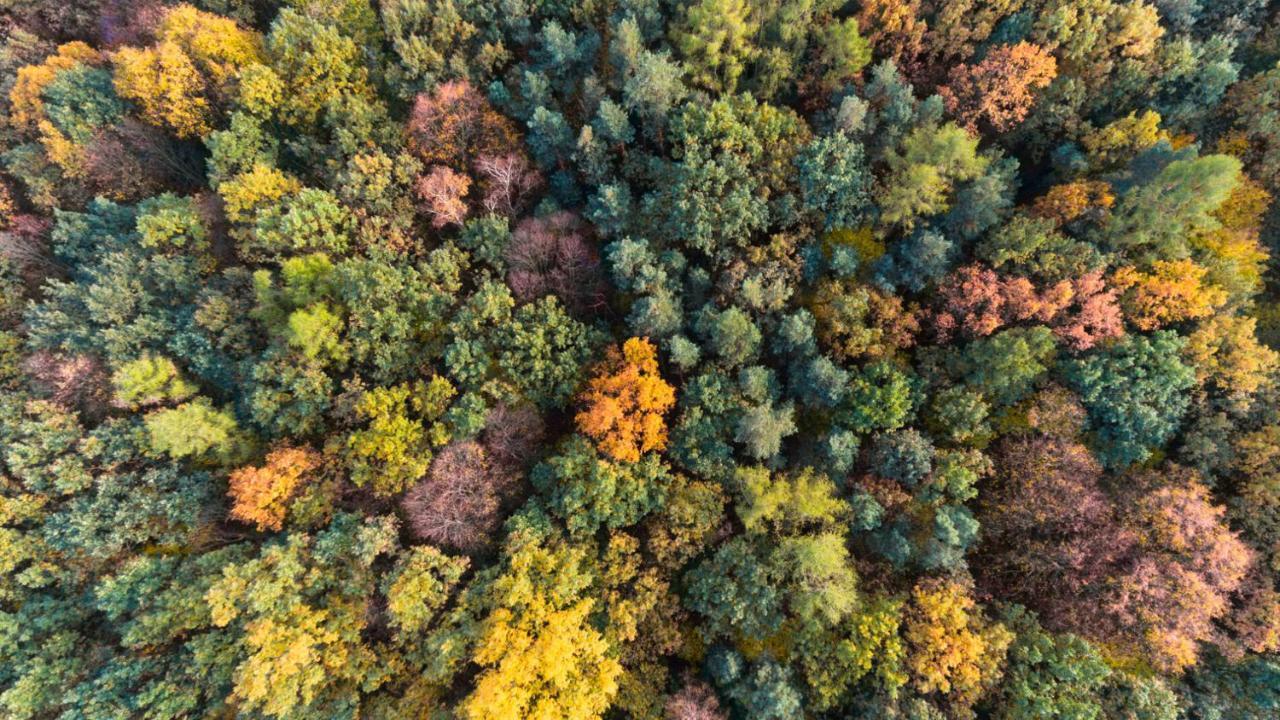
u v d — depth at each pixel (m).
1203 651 28.42
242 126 34.94
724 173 33.03
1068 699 25.55
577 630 26.95
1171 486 28.45
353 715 26.86
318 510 30.36
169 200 35.22
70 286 33.44
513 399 32.03
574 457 30.91
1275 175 32.19
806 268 33.56
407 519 30.86
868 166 33.81
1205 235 31.92
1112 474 30.30
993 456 30.64
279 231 32.81
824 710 28.28
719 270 34.69
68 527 29.12
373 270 32.25
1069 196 31.70
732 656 28.22
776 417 30.86
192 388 32.28
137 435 30.94
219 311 32.75
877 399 30.19
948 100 33.66
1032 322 31.09
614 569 29.64
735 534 31.31
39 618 28.72
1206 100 32.88
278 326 32.56
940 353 32.31
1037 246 31.17
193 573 29.70
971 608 27.95
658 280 32.78
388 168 34.44
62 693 27.59
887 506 29.88
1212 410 30.06
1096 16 31.95
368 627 29.23
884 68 33.28
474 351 31.95
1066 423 29.62
